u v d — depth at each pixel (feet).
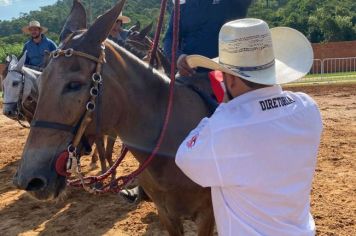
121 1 9.87
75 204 22.17
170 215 11.69
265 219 7.44
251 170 7.22
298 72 8.16
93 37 9.74
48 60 9.97
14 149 35.14
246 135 7.19
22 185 9.11
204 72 12.98
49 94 9.30
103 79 9.84
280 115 7.38
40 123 9.31
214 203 7.97
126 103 10.42
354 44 113.80
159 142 10.49
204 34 14.30
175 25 11.35
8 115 27.30
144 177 11.35
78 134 9.53
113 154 30.78
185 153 7.69
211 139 7.30
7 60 29.32
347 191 21.84
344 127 36.32
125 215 20.44
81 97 9.44
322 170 25.23
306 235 7.70
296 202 7.52
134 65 10.71
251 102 7.42
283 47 8.82
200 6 14.15
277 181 7.32
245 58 7.44
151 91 10.87
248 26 7.43
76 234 18.88
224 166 7.25
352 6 188.44
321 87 61.57
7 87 27.12
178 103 11.25
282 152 7.30
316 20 156.56
